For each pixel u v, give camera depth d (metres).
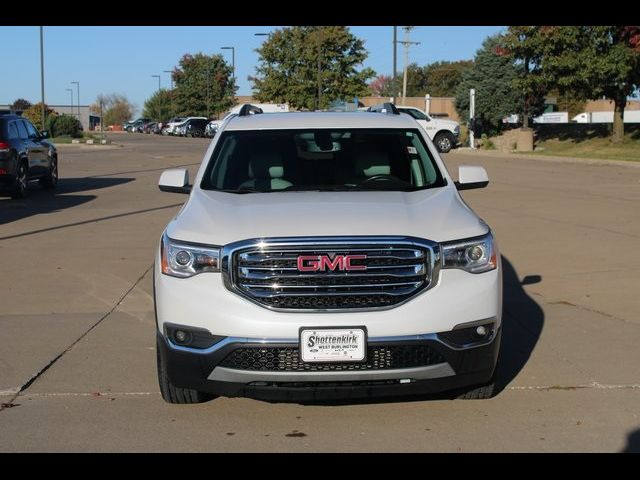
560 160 31.50
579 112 73.25
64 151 40.09
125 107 114.94
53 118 55.16
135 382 5.82
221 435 4.86
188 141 56.09
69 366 6.19
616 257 10.36
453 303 4.64
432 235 4.73
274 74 52.81
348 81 52.34
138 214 14.88
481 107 49.44
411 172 6.13
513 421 5.03
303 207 5.13
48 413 5.22
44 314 7.80
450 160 32.00
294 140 6.33
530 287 8.85
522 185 20.25
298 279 4.59
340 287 4.58
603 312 7.75
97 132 80.75
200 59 82.12
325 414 5.17
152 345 6.76
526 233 12.28
